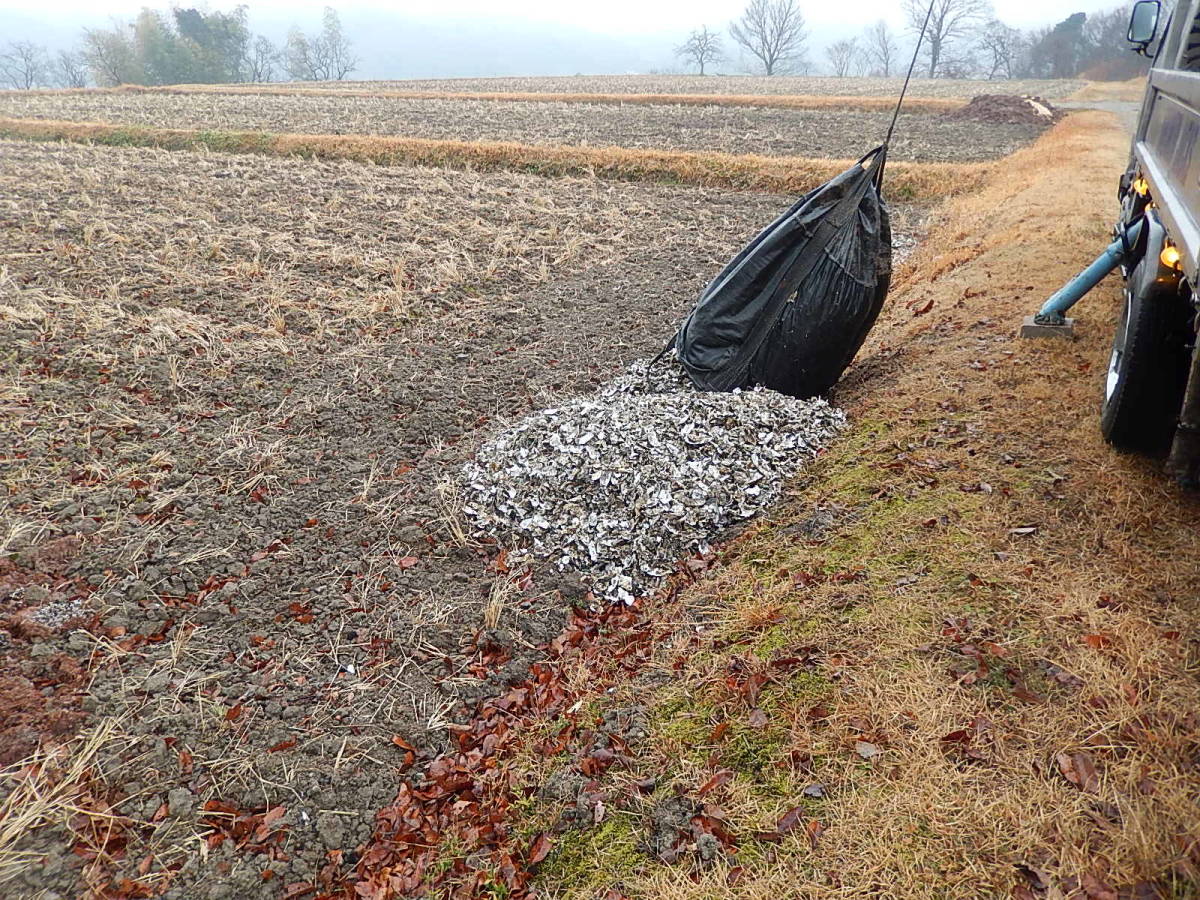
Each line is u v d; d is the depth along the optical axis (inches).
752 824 123.8
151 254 418.9
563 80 2807.6
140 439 252.4
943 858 111.7
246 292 383.9
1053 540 167.2
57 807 133.9
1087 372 235.6
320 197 585.3
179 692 158.7
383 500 224.5
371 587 190.5
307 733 152.1
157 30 3144.7
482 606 185.6
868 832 117.6
